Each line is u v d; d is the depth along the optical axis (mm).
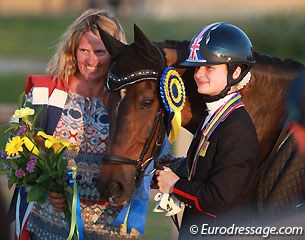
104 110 7645
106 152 6887
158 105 6957
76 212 7223
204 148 6816
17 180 7383
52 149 7270
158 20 46000
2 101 23766
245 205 6840
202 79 6914
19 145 7242
